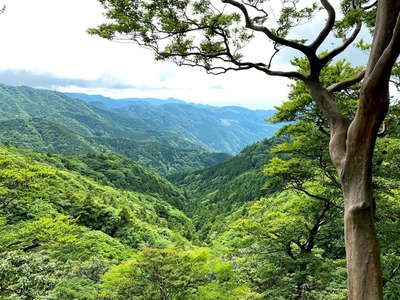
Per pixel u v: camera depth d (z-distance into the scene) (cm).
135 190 12388
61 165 10900
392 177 1285
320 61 710
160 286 1489
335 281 1527
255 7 791
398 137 1428
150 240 4778
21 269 1329
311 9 827
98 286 1752
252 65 816
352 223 515
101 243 3766
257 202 2030
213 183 15962
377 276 486
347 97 1444
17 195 2184
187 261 1536
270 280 1677
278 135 1542
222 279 1612
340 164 564
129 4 737
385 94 487
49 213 3186
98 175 12038
